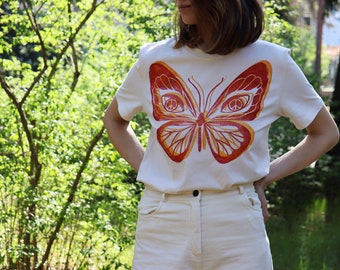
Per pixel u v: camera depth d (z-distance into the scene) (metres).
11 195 4.79
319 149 2.65
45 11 5.09
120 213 5.01
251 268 2.53
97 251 5.48
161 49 2.64
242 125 2.53
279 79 2.57
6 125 4.86
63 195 4.83
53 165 4.94
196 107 2.56
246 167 2.53
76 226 5.00
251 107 2.55
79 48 5.40
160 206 2.58
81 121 5.07
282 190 9.66
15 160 4.89
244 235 2.53
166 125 2.59
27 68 5.27
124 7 4.96
